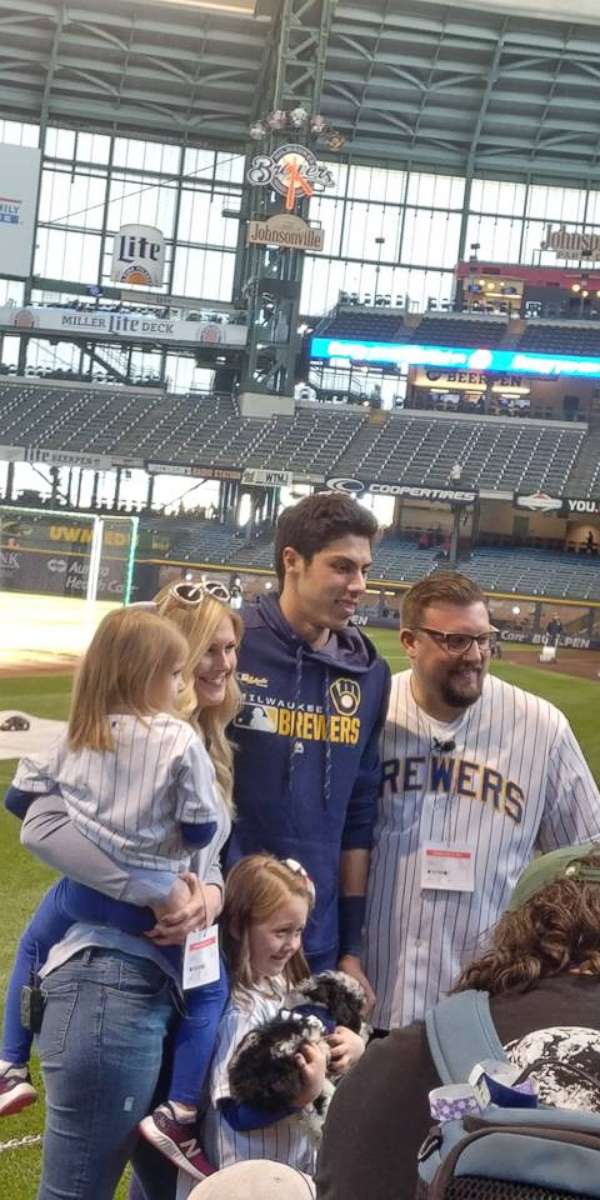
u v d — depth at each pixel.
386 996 3.51
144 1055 2.89
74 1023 2.87
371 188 50.09
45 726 15.26
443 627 3.38
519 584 43.50
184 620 3.19
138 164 48.94
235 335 47.50
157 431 48.09
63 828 2.92
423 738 3.53
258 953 3.09
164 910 2.88
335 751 3.41
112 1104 2.87
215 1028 2.98
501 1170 1.30
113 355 50.84
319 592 3.36
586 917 1.72
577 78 46.28
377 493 44.53
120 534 27.02
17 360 50.97
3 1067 3.17
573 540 47.78
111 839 2.86
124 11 44.28
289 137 45.03
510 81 46.75
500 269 49.66
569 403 48.94
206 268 49.69
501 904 3.52
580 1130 1.33
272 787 3.39
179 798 2.88
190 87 47.38
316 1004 2.96
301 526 3.36
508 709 3.56
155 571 41.81
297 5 43.97
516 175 50.09
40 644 22.28
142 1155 3.06
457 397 49.56
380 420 48.59
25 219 45.94
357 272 50.53
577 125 48.16
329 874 3.41
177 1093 2.92
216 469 45.34
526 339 48.66
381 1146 1.59
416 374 49.50
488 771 3.51
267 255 47.38
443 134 48.88
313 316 50.72
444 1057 1.56
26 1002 2.98
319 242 45.28
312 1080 2.72
